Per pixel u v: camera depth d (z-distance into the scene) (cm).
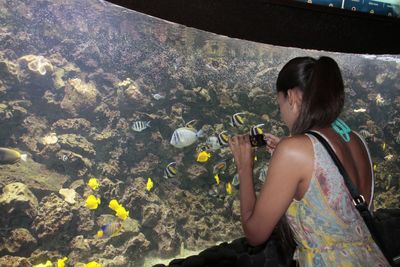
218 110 1351
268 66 1795
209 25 227
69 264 784
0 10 1429
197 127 1317
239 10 221
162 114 1223
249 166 154
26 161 915
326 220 123
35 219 767
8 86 1090
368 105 1850
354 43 279
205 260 314
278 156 126
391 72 1955
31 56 1152
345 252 122
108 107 1170
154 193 1037
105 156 1078
